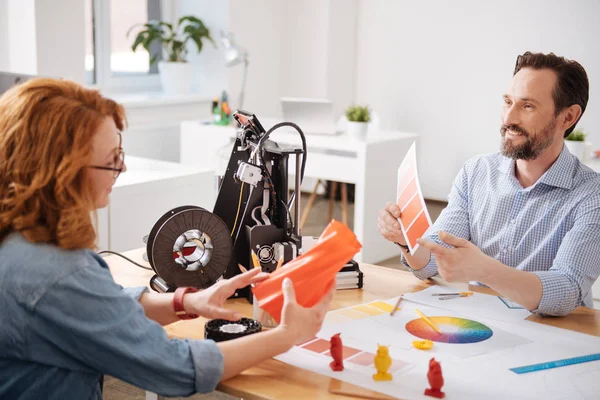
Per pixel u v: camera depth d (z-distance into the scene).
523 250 1.85
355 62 6.23
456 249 1.50
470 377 1.24
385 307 1.58
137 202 2.97
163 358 1.12
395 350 1.35
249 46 5.86
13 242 1.10
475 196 1.96
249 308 1.61
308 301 1.27
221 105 4.93
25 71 3.88
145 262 1.91
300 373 1.24
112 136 1.13
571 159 1.82
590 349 1.37
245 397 1.18
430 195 6.02
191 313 1.41
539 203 1.83
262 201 1.69
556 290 1.53
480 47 5.60
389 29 6.00
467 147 5.78
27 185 1.09
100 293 1.10
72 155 1.07
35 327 1.08
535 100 1.71
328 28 5.91
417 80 5.93
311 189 6.12
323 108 4.22
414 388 1.19
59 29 3.91
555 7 5.27
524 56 1.78
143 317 1.15
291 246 1.65
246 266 1.71
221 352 1.18
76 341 1.08
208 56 5.78
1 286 1.08
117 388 2.65
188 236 1.63
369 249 4.16
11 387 1.13
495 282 1.51
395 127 6.11
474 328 1.46
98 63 5.39
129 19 5.61
